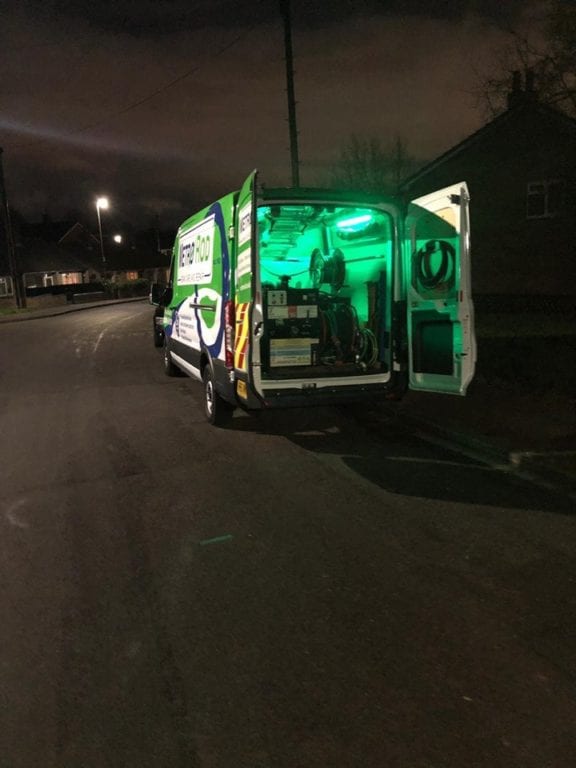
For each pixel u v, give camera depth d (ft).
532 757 8.52
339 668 10.55
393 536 15.65
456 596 12.73
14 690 10.29
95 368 47.09
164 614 12.45
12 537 16.51
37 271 171.01
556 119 66.59
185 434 26.23
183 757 8.74
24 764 8.74
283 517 17.12
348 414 28.84
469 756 8.56
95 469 22.07
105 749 8.95
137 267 228.43
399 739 8.91
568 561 14.01
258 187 20.59
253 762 8.60
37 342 69.41
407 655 10.85
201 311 27.73
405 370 22.57
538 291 70.33
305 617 12.16
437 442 23.77
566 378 32.12
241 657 10.95
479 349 42.09
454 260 19.95
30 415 31.53
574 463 19.51
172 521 17.13
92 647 11.43
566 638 11.19
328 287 28.19
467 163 72.38
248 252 20.66
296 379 21.56
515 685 9.98
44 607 12.91
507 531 15.65
